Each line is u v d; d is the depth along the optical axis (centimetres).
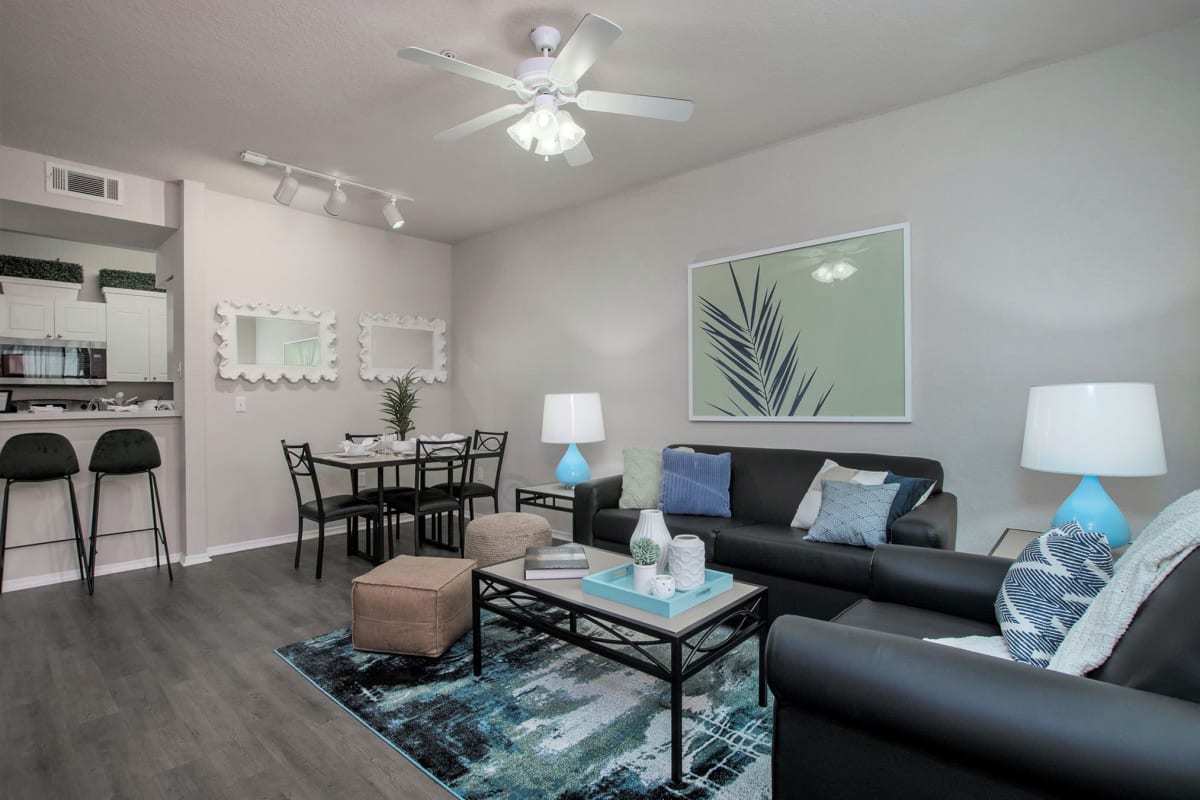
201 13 219
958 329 282
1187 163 231
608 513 326
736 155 355
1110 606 113
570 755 179
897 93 283
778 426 342
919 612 180
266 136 324
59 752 182
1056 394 205
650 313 402
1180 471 232
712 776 168
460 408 548
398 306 518
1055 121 258
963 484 280
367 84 271
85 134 321
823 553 241
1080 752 89
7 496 331
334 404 476
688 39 238
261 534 436
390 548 408
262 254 437
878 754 112
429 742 186
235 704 210
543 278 474
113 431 351
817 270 324
